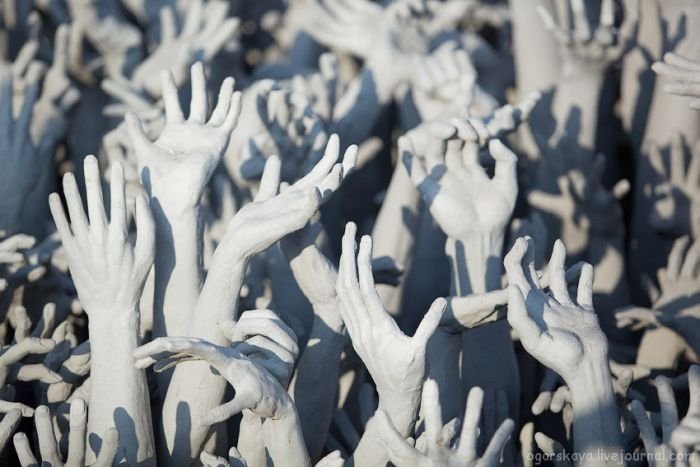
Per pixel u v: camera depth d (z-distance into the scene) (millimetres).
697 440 3221
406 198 4691
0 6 5883
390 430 3098
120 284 3438
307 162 4641
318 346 3812
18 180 4734
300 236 3686
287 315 4254
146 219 3471
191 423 3570
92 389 3496
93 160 3471
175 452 3609
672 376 4461
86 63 5691
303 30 6562
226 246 3492
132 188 4555
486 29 6973
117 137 4855
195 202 3625
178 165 3643
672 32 5395
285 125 4613
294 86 5238
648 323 4414
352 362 4203
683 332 4324
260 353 3391
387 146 6051
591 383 3410
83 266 3439
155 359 3297
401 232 4695
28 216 4969
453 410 3842
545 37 5480
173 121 3799
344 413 4191
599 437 3404
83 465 3381
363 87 5539
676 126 5180
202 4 5801
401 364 3295
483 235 3980
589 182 4855
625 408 4074
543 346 3365
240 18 7027
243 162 4508
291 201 3500
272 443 3416
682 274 4398
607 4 5109
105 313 3459
